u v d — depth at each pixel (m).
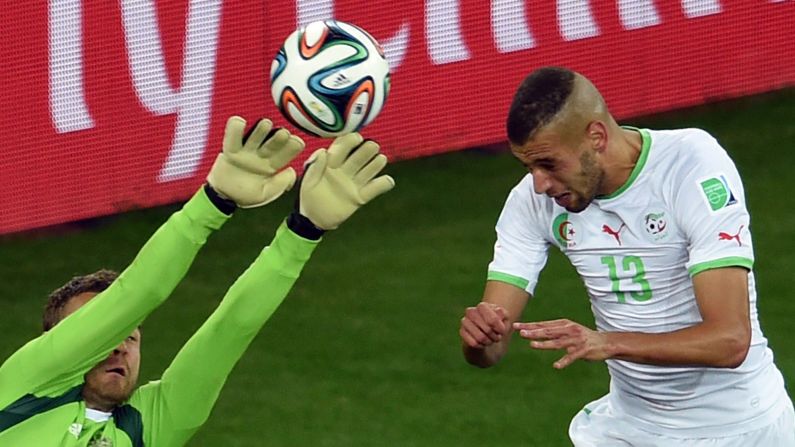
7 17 28.97
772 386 18.62
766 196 33.47
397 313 28.88
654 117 36.94
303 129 15.86
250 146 13.96
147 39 30.28
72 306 15.82
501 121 33.78
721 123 36.81
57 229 32.09
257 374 26.77
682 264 17.61
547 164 16.55
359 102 15.52
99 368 15.38
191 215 14.11
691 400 18.48
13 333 28.09
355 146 14.19
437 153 33.34
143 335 28.06
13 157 29.67
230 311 14.70
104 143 30.39
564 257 31.19
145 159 30.84
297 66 15.55
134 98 30.42
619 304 18.20
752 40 35.97
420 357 27.31
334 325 28.45
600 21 34.25
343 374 26.75
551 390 26.17
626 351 15.94
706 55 35.56
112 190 30.69
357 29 15.91
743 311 16.62
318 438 24.67
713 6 35.38
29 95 29.52
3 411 14.98
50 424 15.14
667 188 17.19
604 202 17.47
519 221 18.50
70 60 29.70
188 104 30.95
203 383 15.27
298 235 14.38
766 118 37.09
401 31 32.31
